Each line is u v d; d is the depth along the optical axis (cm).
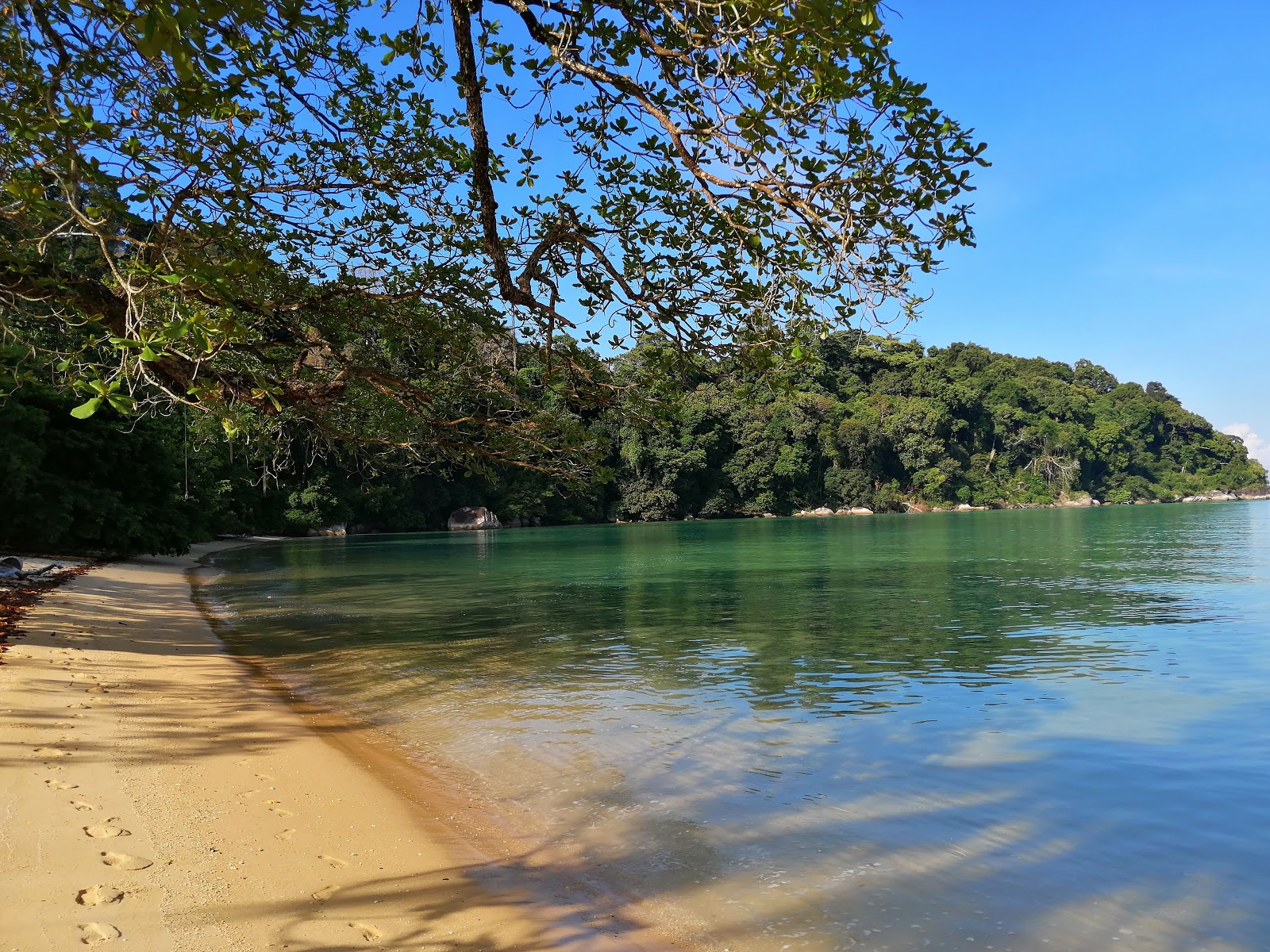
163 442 2830
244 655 1273
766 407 9688
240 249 575
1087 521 6975
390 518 6938
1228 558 3109
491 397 786
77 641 1175
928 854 528
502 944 414
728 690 1005
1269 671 1088
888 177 434
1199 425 15112
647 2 464
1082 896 469
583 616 1711
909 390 11231
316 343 714
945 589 2177
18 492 2255
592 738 804
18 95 472
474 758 744
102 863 461
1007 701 934
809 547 4081
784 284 545
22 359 745
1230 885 479
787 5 372
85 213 507
